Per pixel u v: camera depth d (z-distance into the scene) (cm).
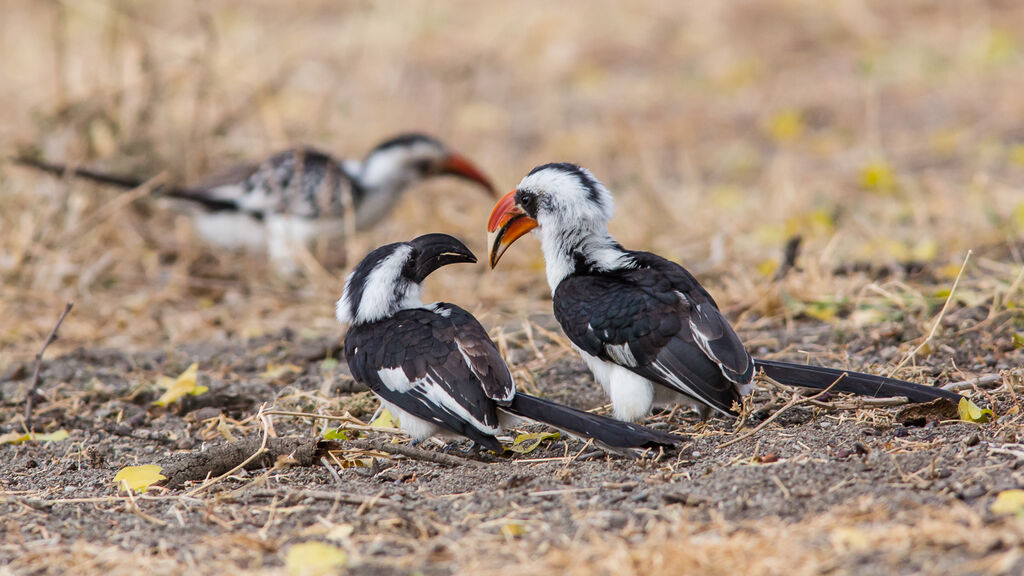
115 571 634
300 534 674
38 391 1062
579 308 864
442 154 1573
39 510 745
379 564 616
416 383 808
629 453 788
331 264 1503
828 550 589
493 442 784
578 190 905
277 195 1460
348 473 812
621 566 587
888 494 661
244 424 958
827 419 842
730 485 695
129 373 1116
